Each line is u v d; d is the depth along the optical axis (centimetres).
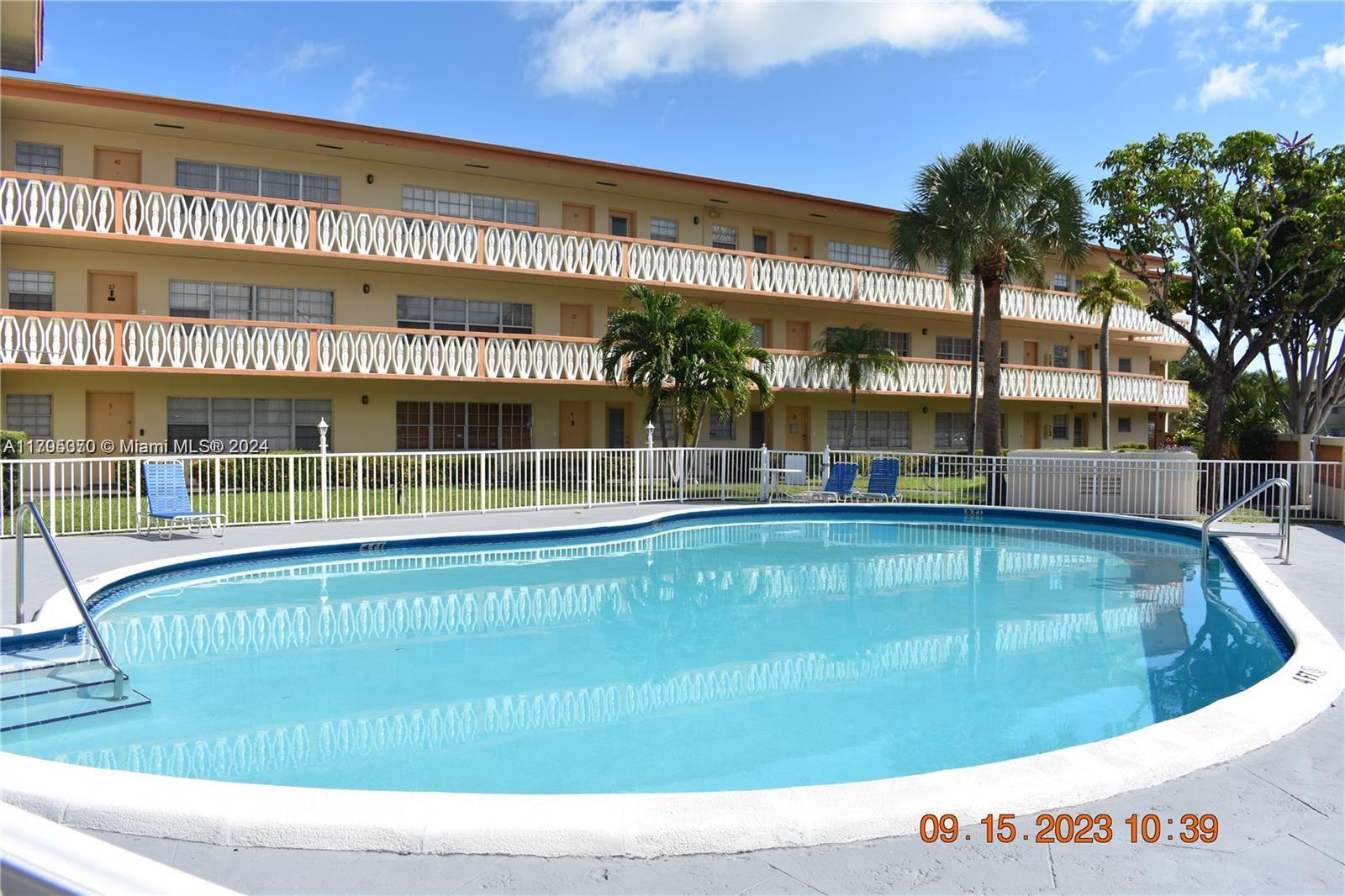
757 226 2661
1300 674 515
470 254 2086
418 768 472
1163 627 817
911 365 2709
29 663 638
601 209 2408
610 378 1970
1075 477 1692
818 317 2742
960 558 1229
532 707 584
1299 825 335
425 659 702
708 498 1881
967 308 2822
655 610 892
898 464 1839
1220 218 1883
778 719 561
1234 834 328
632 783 453
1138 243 2044
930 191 2128
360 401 2122
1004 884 290
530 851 309
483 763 481
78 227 1716
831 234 2802
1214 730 419
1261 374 3519
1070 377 3022
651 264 2309
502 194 2270
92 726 529
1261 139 1902
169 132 1888
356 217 1972
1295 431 2266
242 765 473
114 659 680
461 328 2239
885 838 324
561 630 805
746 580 1061
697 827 312
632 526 1429
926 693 617
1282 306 2014
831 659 708
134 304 1906
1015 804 341
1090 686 631
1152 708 581
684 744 513
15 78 1647
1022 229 2066
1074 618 858
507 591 984
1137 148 2011
